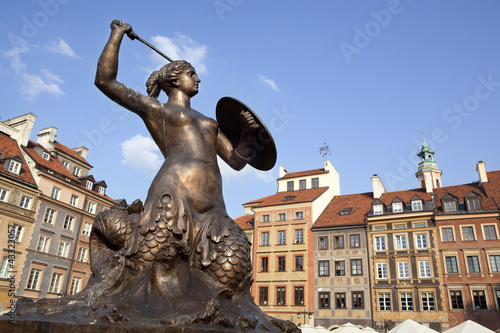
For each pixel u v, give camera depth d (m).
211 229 3.39
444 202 31.38
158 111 3.86
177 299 2.84
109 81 3.71
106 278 3.05
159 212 3.29
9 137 32.03
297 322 32.19
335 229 34.19
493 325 26.48
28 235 28.72
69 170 38.34
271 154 4.17
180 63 4.13
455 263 29.09
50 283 29.97
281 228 36.41
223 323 2.69
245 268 3.32
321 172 41.19
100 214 3.54
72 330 2.41
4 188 27.98
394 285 30.14
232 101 4.01
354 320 30.56
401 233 31.44
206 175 3.64
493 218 29.05
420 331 17.05
